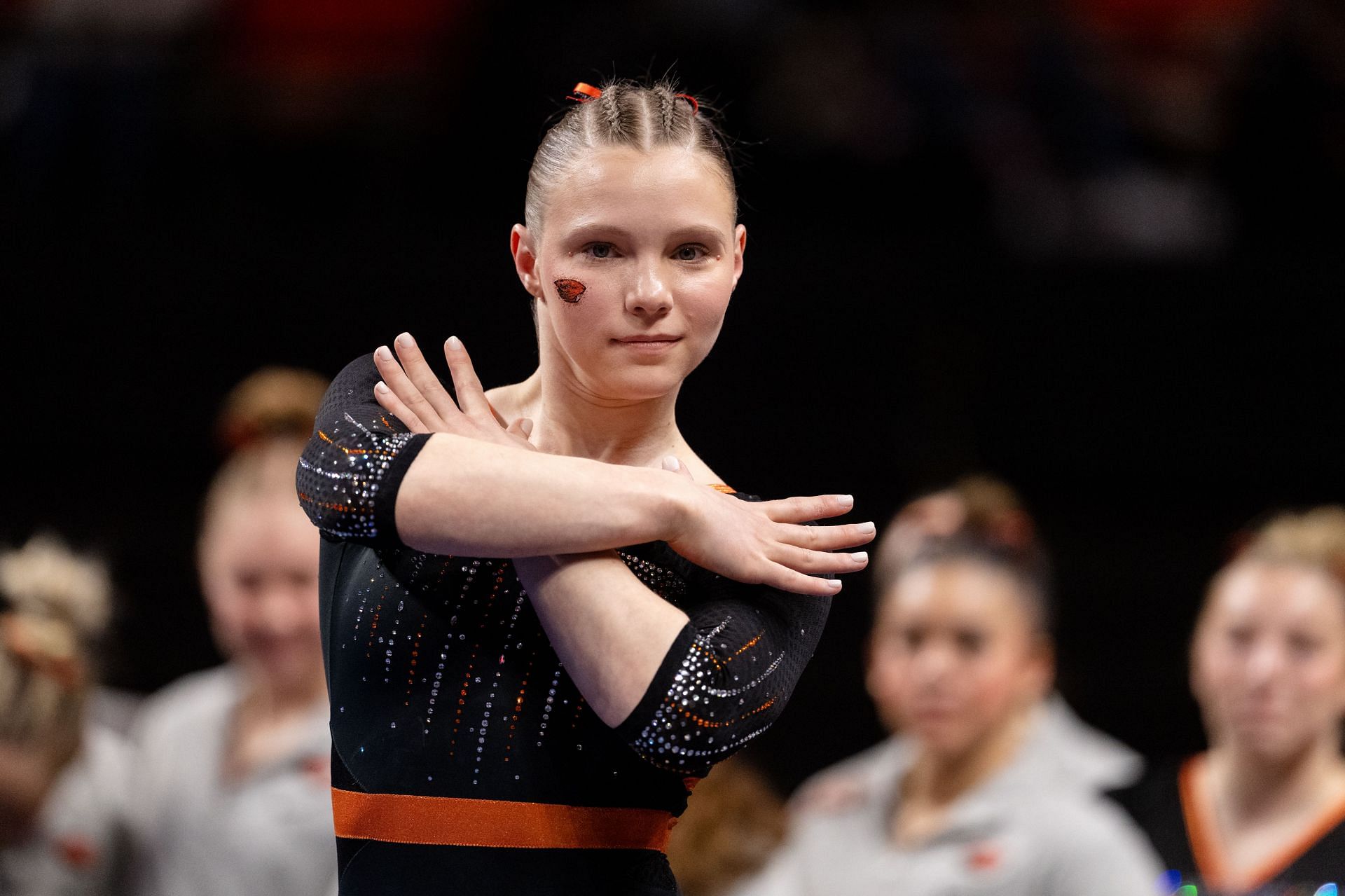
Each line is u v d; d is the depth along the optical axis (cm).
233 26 1744
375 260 1652
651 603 373
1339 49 1827
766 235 1706
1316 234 1803
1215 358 1714
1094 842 745
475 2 1755
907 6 1766
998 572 829
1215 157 1819
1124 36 1908
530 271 413
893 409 1695
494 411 406
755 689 379
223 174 1706
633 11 1694
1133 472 1692
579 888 388
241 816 822
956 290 1711
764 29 1697
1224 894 747
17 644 811
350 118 1733
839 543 400
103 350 1642
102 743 888
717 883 789
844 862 827
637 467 416
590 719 391
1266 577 771
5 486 1620
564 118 404
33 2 1741
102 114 1670
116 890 869
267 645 839
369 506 376
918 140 1722
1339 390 1703
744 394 1692
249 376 1638
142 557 1591
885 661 844
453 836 387
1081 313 1711
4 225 1647
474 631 391
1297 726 750
